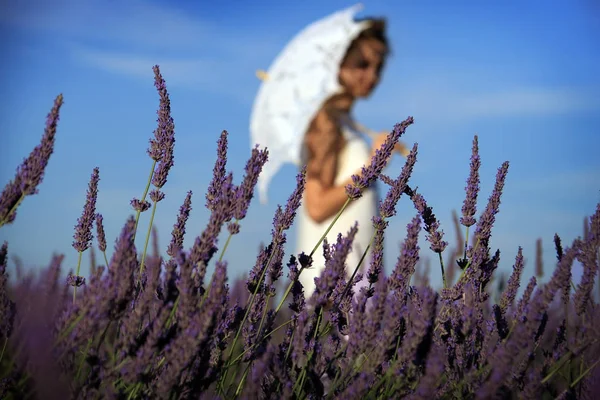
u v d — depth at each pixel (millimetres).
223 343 2225
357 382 1812
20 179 1646
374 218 2291
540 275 3279
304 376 2043
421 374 1982
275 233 2307
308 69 6609
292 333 2365
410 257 2117
